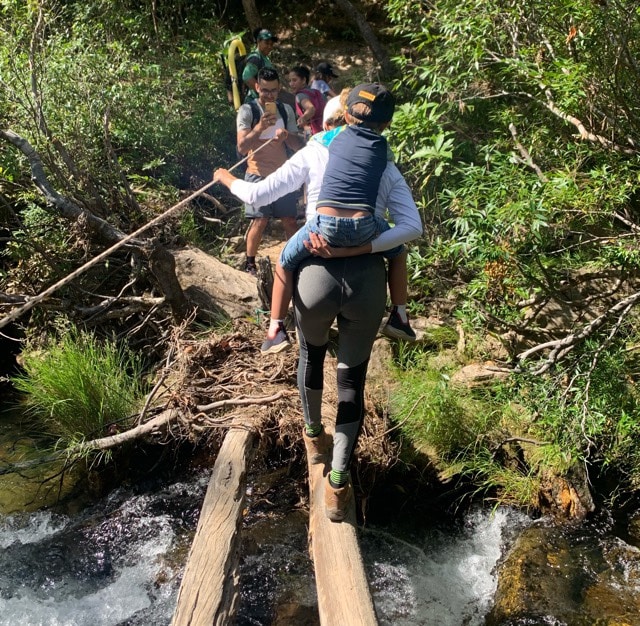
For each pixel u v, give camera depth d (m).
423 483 4.56
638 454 4.48
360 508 4.43
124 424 4.77
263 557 4.23
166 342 5.44
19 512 4.54
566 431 4.30
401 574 4.15
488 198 4.36
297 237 2.91
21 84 5.96
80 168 5.99
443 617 3.89
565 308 5.08
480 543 4.34
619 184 4.44
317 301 2.88
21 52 6.49
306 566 4.17
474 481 4.55
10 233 6.06
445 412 4.65
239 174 7.57
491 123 6.02
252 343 4.92
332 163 2.82
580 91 4.54
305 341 3.11
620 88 4.84
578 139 5.14
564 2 4.73
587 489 4.41
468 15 5.30
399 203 2.91
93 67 6.73
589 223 4.63
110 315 5.53
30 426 5.24
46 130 5.68
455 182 5.75
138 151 7.12
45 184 5.15
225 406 4.50
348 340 2.99
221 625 2.94
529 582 4.00
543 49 5.25
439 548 4.32
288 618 3.87
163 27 8.62
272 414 4.35
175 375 4.85
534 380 4.41
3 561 4.21
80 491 4.71
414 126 5.18
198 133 7.43
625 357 4.56
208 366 4.76
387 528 4.43
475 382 4.92
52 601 3.97
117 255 5.92
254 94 5.68
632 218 4.91
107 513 4.56
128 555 4.27
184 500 4.62
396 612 3.92
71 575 4.14
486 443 4.66
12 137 5.16
